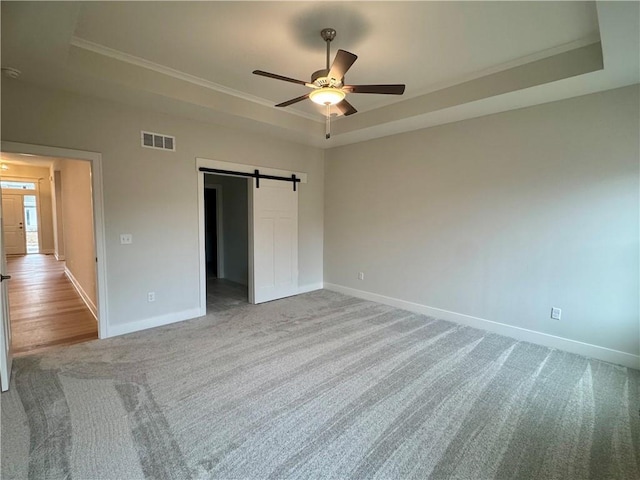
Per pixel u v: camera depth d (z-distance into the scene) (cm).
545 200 336
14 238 966
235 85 355
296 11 226
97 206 336
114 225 348
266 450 188
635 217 289
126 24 242
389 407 230
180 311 406
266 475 170
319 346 331
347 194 536
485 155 376
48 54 244
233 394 243
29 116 293
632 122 286
